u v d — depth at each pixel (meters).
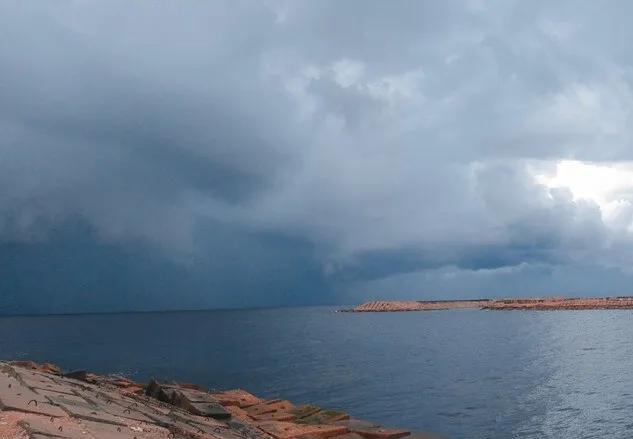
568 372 43.91
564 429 25.47
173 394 22.14
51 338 101.06
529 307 176.38
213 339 94.38
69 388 16.23
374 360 57.22
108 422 11.58
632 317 126.44
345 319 171.62
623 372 43.06
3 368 16.80
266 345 79.62
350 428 22.75
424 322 137.12
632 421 26.50
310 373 47.75
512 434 24.86
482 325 114.44
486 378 42.12
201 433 14.82
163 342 88.19
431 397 34.88
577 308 164.62
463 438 24.33
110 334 112.81
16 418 9.85
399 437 23.05
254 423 21.66
